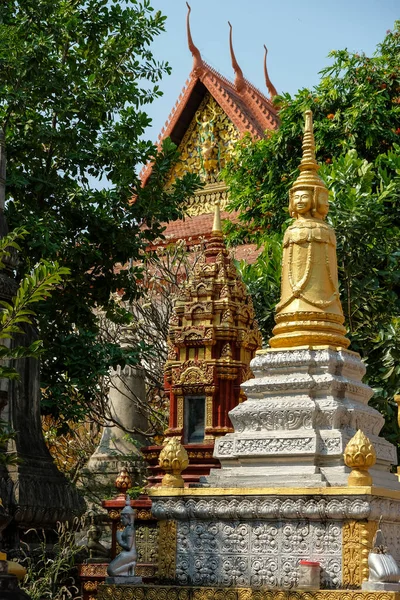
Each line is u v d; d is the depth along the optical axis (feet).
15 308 31.17
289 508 36.14
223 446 39.65
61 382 65.00
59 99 64.44
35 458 48.19
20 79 61.98
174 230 124.16
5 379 47.83
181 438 54.24
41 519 46.83
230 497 37.50
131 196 68.33
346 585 34.83
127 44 70.18
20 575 35.40
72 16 68.13
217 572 37.60
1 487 44.70
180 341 55.06
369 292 63.62
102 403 80.12
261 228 88.12
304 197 42.32
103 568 46.93
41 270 31.22
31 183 63.77
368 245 63.93
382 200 67.87
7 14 65.26
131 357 66.23
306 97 84.07
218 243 57.98
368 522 35.06
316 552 35.76
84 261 63.67
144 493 54.03
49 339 64.95
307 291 41.32
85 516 55.72
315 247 41.68
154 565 46.60
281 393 39.58
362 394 40.50
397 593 33.27
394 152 80.12
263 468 38.29
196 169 131.03
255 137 121.70
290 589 35.12
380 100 81.05
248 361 55.57
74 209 65.10
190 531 38.47
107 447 79.46
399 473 41.42
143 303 89.56
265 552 36.78
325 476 36.94
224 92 127.13
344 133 81.92
